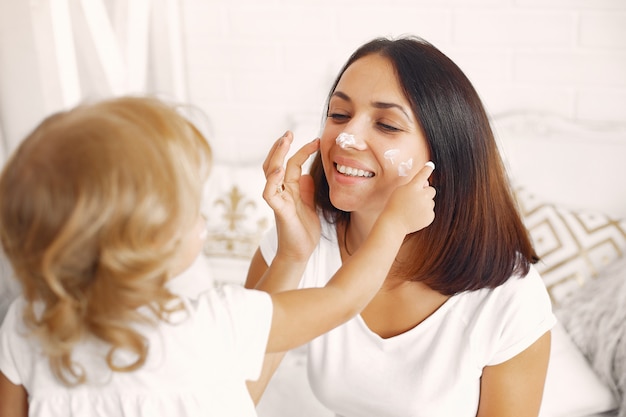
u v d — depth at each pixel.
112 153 0.76
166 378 0.86
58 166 0.76
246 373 0.90
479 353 1.11
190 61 2.25
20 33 1.63
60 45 1.67
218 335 0.87
